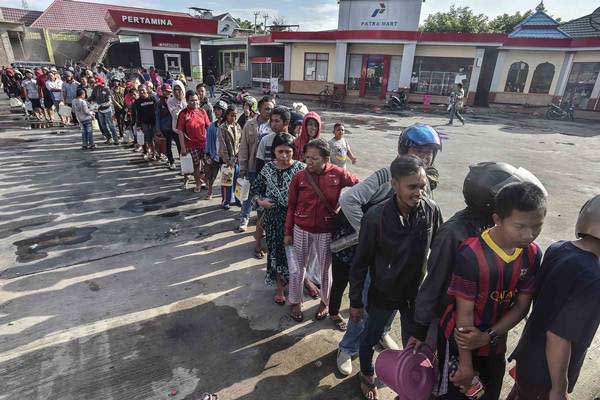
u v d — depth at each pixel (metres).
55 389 2.36
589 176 7.85
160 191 6.04
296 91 24.17
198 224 4.88
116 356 2.65
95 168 7.13
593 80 19.36
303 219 2.79
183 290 3.46
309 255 3.02
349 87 22.98
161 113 6.78
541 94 21.11
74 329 2.90
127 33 18.44
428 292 1.72
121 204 5.46
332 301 2.87
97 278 3.59
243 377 2.52
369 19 21.12
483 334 1.54
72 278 3.58
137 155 8.16
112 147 8.84
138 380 2.46
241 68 30.05
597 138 13.02
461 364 1.59
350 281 2.14
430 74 21.69
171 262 3.93
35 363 2.56
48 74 11.41
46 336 2.81
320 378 2.53
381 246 1.95
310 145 2.63
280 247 3.16
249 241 4.45
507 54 20.91
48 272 3.67
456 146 10.51
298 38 22.53
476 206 1.61
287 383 2.48
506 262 1.47
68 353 2.66
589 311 1.36
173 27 18.11
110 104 8.86
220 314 3.15
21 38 27.39
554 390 1.49
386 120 15.56
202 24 18.67
